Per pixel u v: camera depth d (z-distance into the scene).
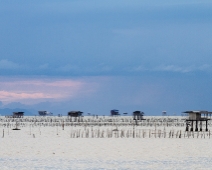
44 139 111.94
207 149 87.56
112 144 97.69
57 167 63.88
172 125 197.12
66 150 84.94
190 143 100.38
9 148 88.06
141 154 78.94
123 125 195.75
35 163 67.31
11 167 63.66
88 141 105.44
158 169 62.53
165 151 83.69
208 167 64.19
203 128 171.25
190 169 62.50
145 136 122.81
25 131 147.38
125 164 66.75
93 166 64.81
